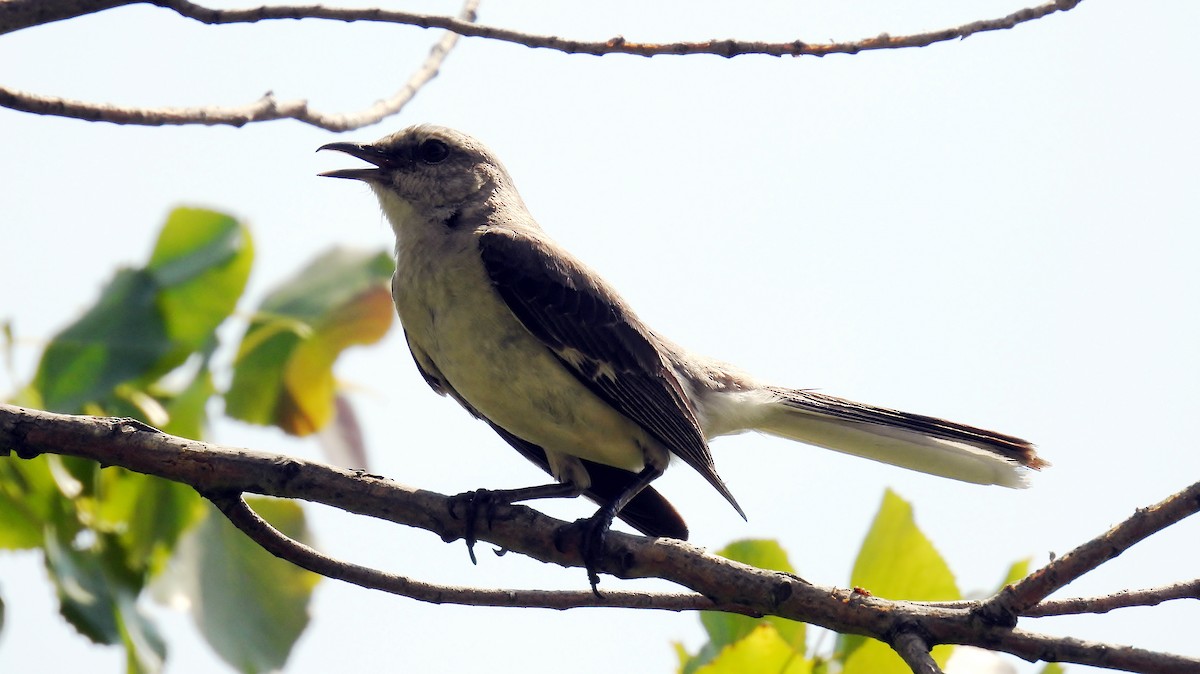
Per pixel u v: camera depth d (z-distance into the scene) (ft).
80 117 24.29
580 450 33.81
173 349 30.68
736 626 27.02
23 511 28.84
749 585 23.75
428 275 33.60
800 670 25.04
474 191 35.94
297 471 25.03
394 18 24.88
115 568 29.12
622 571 25.22
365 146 36.94
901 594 26.99
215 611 29.63
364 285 33.27
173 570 29.68
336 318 32.68
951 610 22.40
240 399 32.14
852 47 25.63
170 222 31.86
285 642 29.71
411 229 35.47
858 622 22.74
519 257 33.45
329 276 33.45
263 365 32.12
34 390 29.71
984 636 21.94
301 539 30.55
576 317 33.30
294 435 32.53
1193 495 20.58
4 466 28.89
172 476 24.56
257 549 30.25
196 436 30.55
